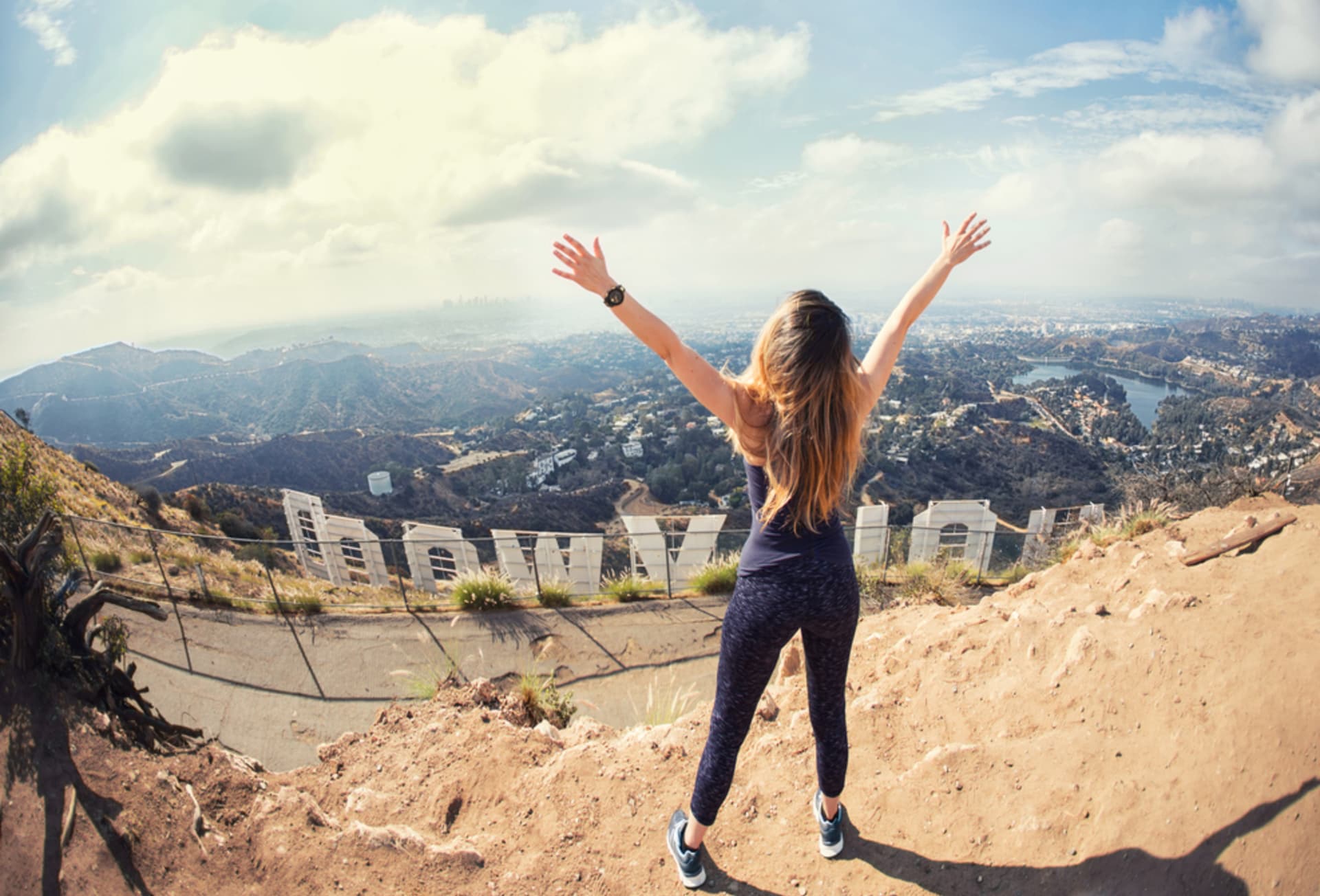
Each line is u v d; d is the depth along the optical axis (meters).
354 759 3.00
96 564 8.78
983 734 2.37
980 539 8.65
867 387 1.66
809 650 1.77
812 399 1.48
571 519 64.75
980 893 1.75
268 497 49.75
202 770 2.59
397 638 7.18
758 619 1.61
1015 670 2.63
